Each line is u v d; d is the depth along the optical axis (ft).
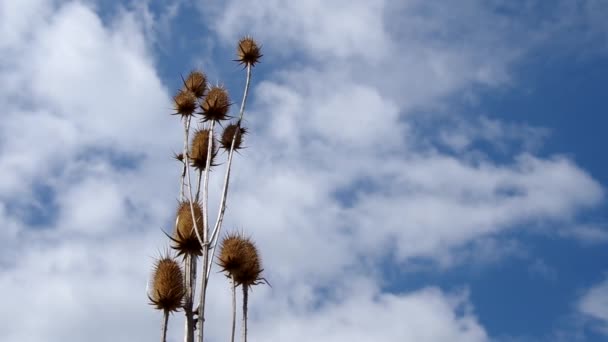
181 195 48.98
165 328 40.60
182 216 44.37
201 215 44.62
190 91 52.13
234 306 43.55
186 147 48.70
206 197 44.88
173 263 42.09
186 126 49.67
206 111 49.57
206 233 43.68
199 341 41.96
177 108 50.85
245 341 43.55
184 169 50.08
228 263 43.80
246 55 53.62
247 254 44.34
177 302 40.88
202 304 42.65
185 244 43.70
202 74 52.90
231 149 48.29
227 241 44.68
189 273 43.21
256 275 44.60
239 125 50.75
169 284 40.86
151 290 41.01
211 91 50.31
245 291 44.32
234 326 43.21
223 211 45.52
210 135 47.75
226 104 50.03
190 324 42.09
